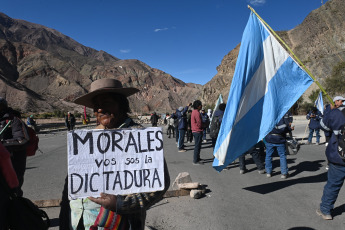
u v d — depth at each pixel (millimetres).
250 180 6262
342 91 52062
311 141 12039
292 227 3779
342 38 121062
